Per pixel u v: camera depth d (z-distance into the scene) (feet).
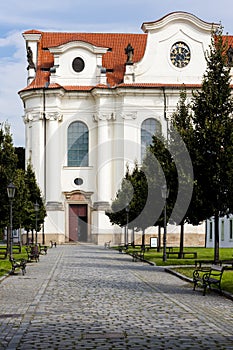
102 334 47.62
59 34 330.54
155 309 61.93
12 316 57.21
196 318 55.72
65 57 303.48
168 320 54.54
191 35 301.84
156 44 301.43
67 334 47.67
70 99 300.61
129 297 73.20
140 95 295.07
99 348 42.32
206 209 128.98
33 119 295.28
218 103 128.36
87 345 43.39
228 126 127.13
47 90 293.02
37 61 314.96
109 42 330.54
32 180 238.68
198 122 130.00
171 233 287.28
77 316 57.00
